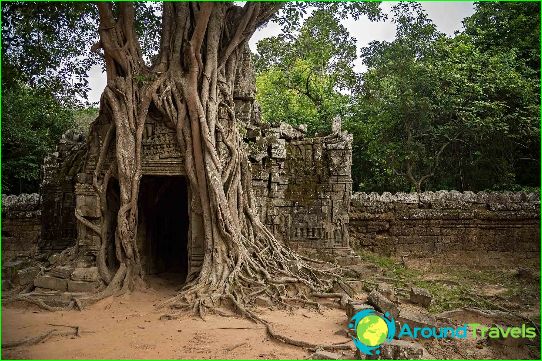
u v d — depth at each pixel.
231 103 12.54
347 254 15.38
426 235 16.84
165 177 14.14
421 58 20.78
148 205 13.64
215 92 11.99
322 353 6.84
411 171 20.75
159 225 14.92
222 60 12.56
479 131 18.62
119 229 11.24
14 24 11.08
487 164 19.84
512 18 21.45
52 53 12.97
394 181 21.55
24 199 19.23
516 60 20.89
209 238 11.16
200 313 9.27
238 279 10.52
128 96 11.67
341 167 15.80
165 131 11.91
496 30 21.88
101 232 11.59
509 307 10.45
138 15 13.94
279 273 11.41
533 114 17.89
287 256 12.66
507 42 21.44
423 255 16.61
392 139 20.78
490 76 18.73
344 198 15.75
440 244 16.72
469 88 18.92
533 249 16.25
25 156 22.53
